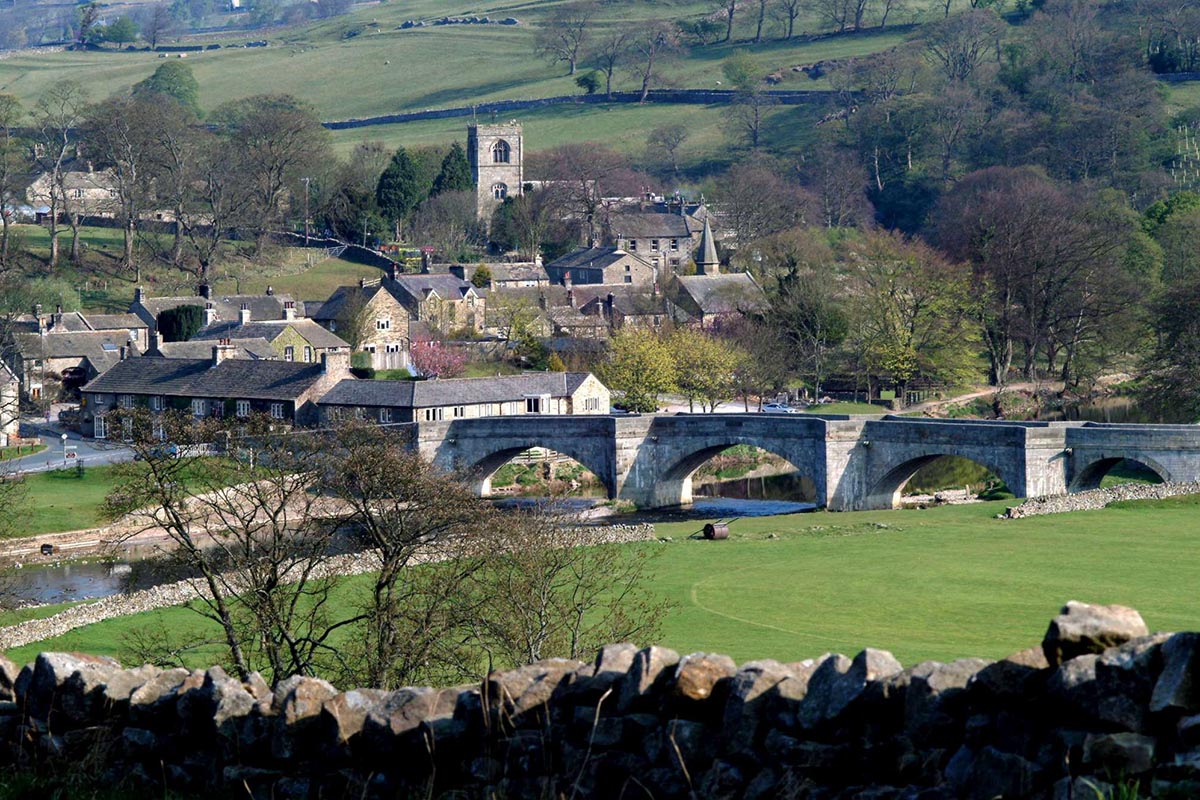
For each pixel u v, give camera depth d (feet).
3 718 163.02
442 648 316.40
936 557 597.11
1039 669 113.70
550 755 135.64
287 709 145.59
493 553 349.61
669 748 129.49
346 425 409.49
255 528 364.99
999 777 112.37
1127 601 496.23
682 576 572.51
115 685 159.02
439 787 139.33
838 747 121.90
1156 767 106.42
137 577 573.74
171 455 385.70
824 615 488.85
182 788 150.10
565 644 352.90
